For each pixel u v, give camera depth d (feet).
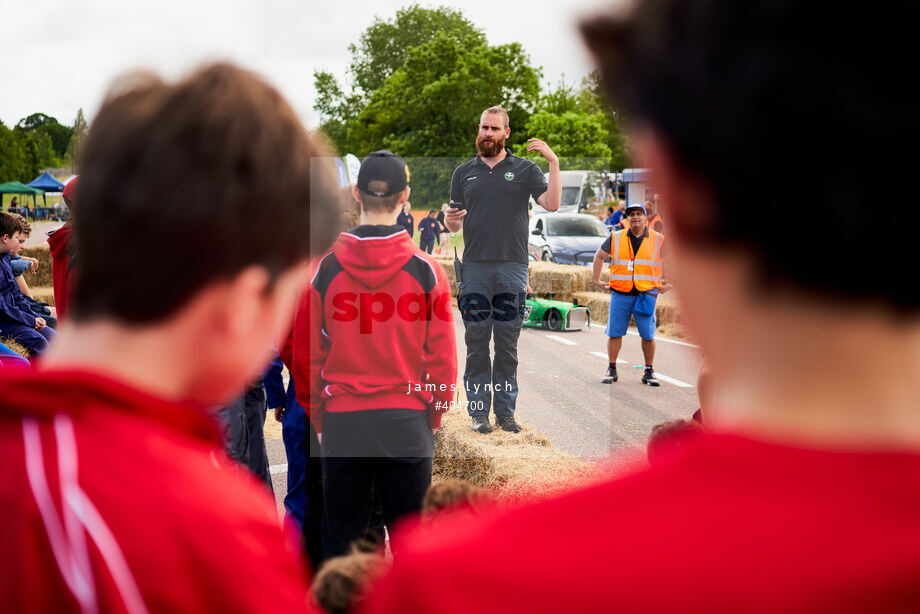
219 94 2.18
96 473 1.94
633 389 24.16
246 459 10.34
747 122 1.19
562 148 94.38
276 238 2.24
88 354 2.17
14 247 21.03
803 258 1.20
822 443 1.23
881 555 1.13
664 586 1.22
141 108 2.15
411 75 125.18
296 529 11.02
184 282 2.12
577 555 1.29
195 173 2.10
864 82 1.15
